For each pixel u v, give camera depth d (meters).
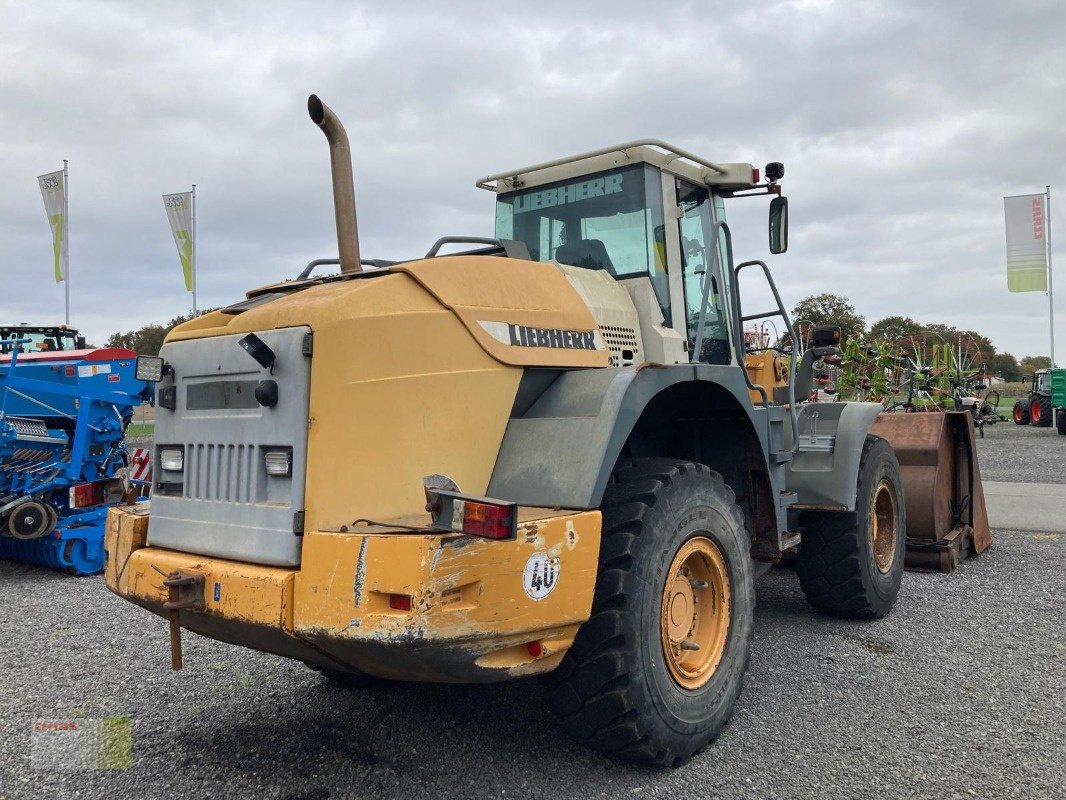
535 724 3.35
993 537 7.46
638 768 2.96
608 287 3.89
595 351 3.44
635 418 2.99
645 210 4.05
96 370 7.13
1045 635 4.46
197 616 2.84
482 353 3.00
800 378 5.34
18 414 6.79
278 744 3.20
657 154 4.17
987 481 11.18
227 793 2.81
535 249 4.42
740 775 2.89
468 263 3.13
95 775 2.96
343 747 3.16
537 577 2.56
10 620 5.25
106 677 4.03
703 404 3.74
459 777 2.89
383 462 2.72
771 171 4.55
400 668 2.49
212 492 2.89
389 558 2.38
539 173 4.42
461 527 2.34
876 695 3.62
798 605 5.27
